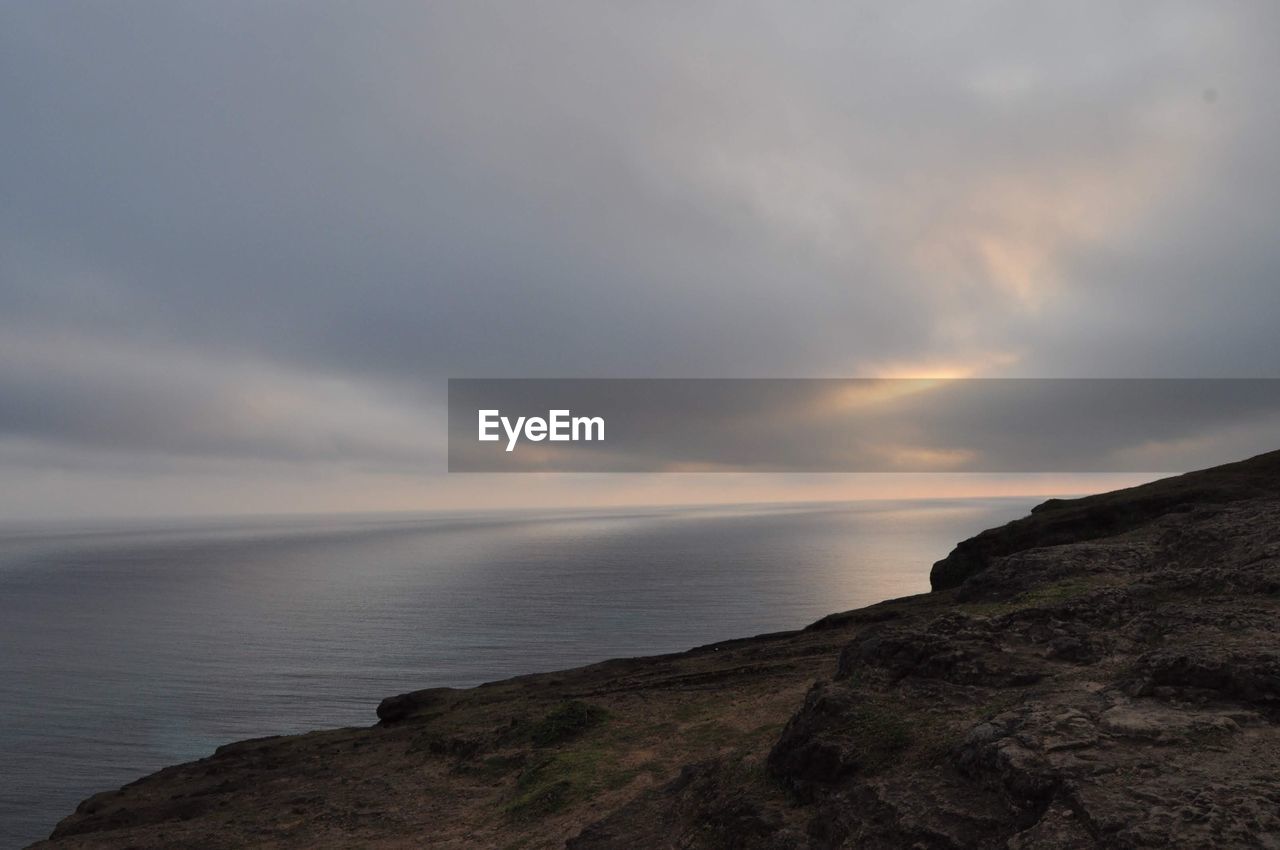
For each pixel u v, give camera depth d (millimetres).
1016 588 23641
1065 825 8969
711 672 33469
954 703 13758
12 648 182000
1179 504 42969
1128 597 16844
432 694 45125
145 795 32500
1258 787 8750
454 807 22391
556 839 17359
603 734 25734
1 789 85688
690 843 13914
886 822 10898
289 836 22125
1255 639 12750
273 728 105250
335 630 190875
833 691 15141
